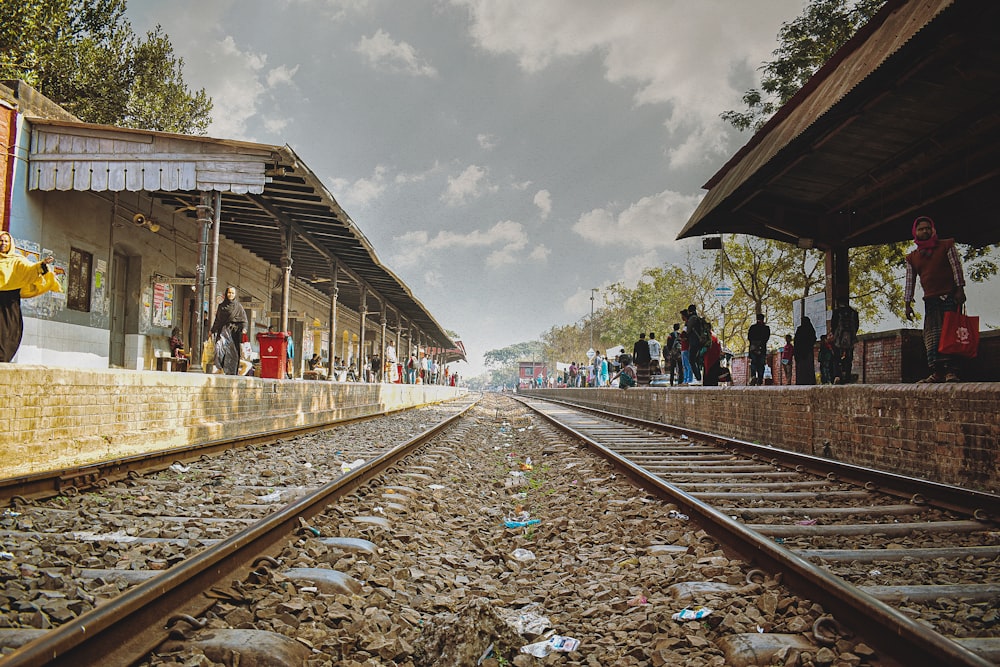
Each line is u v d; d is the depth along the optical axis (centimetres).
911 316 851
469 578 477
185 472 784
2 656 251
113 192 1734
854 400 891
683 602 373
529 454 1301
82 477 649
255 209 1814
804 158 1136
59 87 2639
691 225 1504
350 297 3594
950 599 350
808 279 2581
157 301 2020
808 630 322
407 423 1905
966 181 1151
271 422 1334
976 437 652
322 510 581
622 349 2784
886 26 856
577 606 404
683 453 1102
